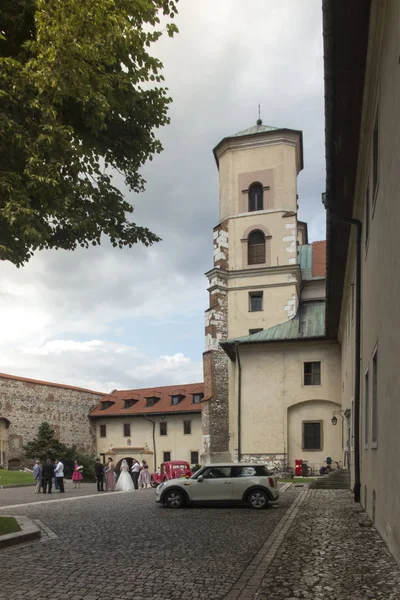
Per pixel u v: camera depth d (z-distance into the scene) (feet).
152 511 51.88
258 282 124.98
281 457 102.06
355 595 20.20
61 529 39.19
